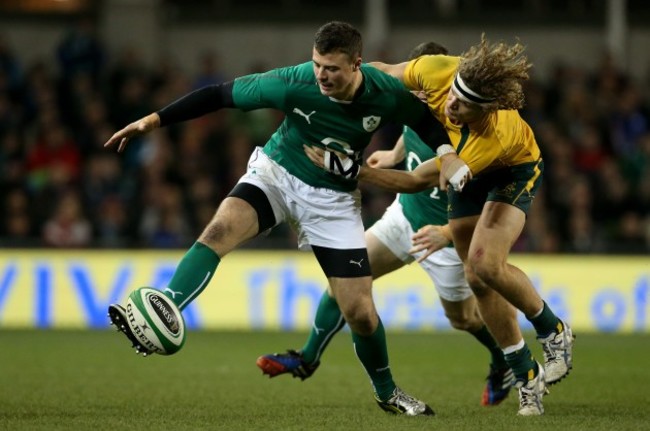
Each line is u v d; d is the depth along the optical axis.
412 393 25.48
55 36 62.12
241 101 20.27
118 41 60.72
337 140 20.42
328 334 23.36
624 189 52.16
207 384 26.69
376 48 59.19
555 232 49.91
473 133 20.23
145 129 20.00
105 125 52.88
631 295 45.66
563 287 45.69
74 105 54.22
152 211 47.97
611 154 55.38
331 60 19.36
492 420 20.03
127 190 49.75
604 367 31.62
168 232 47.59
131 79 54.94
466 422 19.67
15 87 54.75
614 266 45.81
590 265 45.78
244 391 25.33
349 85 19.80
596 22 64.19
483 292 21.23
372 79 20.09
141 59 60.38
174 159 51.41
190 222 48.69
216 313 45.31
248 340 39.75
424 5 63.94
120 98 54.19
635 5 64.12
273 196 20.92
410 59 24.33
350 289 20.66
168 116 20.20
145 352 19.11
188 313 45.28
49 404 22.28
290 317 45.19
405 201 24.73
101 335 41.22
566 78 58.03
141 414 20.66
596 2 64.31
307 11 63.25
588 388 26.33
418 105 20.58
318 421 19.78
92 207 49.19
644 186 52.19
